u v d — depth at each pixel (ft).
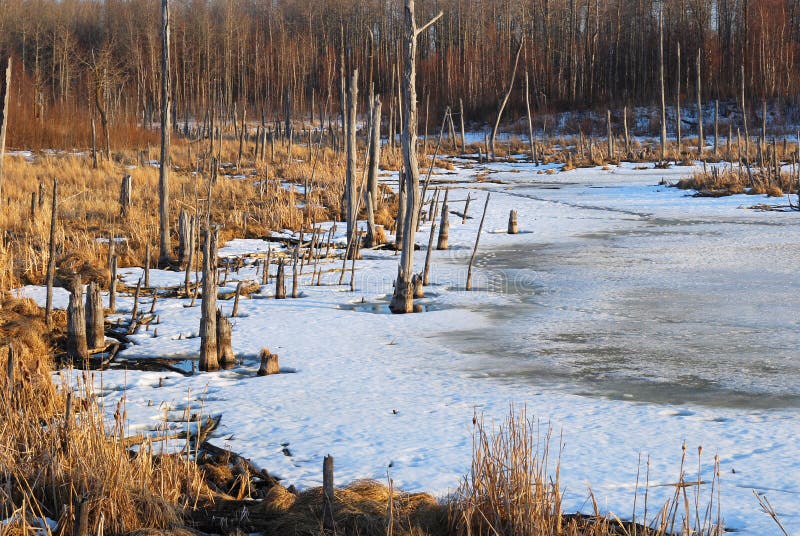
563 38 345.10
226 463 27.09
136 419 31.89
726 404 33.14
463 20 383.24
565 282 63.10
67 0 393.70
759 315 50.26
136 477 22.93
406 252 53.57
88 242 74.84
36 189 103.35
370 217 85.20
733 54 315.99
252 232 91.30
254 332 47.83
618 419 30.89
